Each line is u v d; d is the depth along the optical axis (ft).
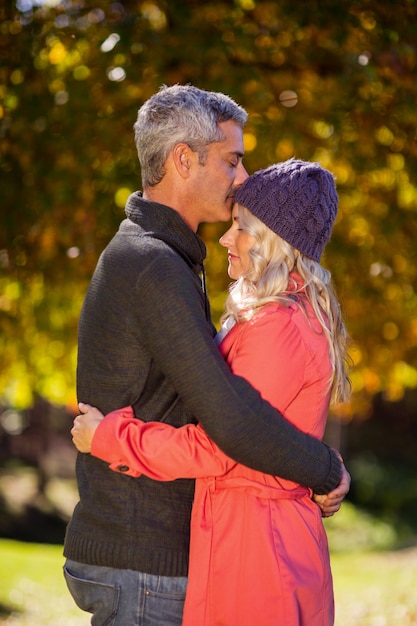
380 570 41.73
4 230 21.03
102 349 8.60
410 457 84.58
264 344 8.34
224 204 9.27
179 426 8.66
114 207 20.95
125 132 20.25
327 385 8.80
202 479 8.68
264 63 20.34
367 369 25.76
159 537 8.49
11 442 94.32
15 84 20.49
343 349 9.23
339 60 20.07
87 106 19.81
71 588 8.93
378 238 23.52
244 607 8.27
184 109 8.93
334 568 43.34
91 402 8.75
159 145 9.01
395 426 87.35
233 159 9.23
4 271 21.88
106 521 8.54
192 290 8.30
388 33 18.44
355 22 18.47
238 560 8.37
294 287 8.87
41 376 27.48
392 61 18.56
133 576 8.43
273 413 8.09
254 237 8.89
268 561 8.30
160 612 8.47
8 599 32.40
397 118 20.07
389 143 21.67
